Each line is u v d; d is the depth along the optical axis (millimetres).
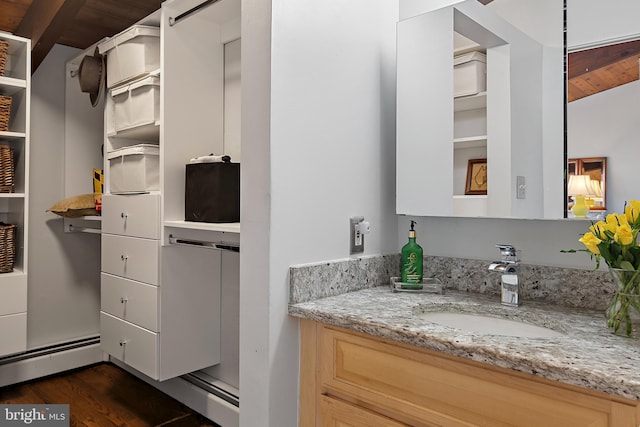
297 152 1394
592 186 1288
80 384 2711
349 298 1456
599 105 1282
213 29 2238
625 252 1070
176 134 2107
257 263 1358
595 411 870
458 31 1538
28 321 2873
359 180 1612
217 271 2363
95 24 2646
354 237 1590
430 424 1097
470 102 1510
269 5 1321
